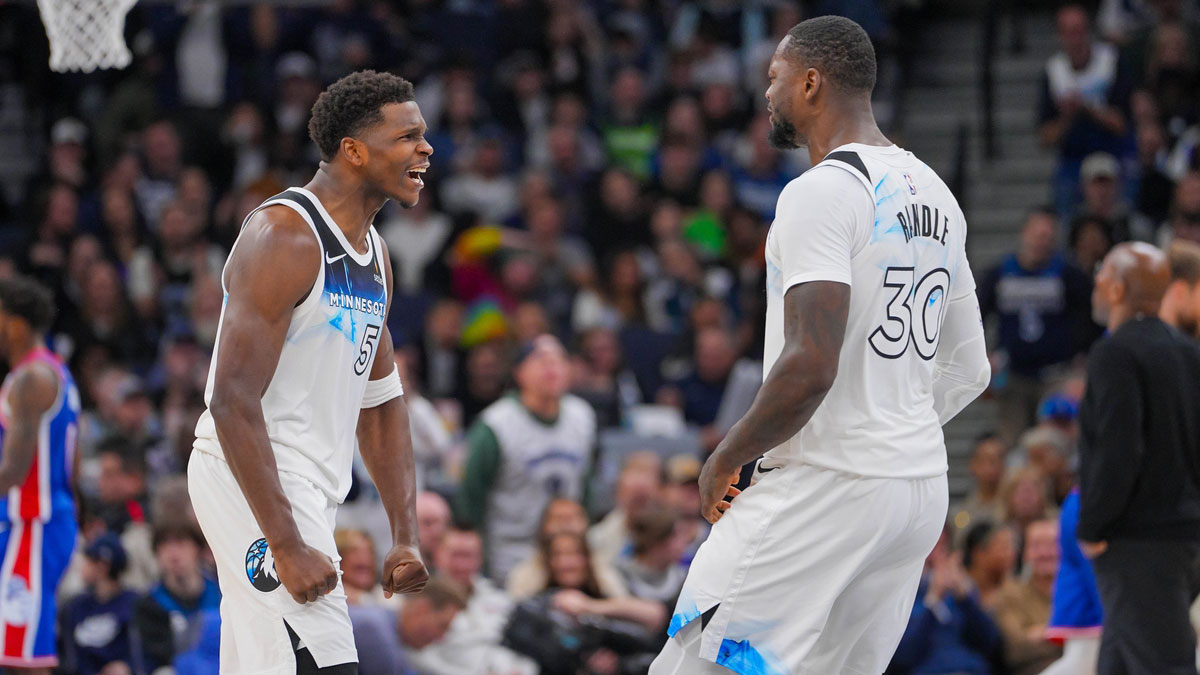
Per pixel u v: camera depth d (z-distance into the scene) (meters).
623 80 23.66
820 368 6.02
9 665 10.62
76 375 18.39
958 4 25.94
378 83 6.54
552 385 14.55
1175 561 9.02
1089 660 10.70
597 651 12.04
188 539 12.24
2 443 10.68
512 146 23.48
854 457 6.29
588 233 21.67
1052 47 25.41
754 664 6.36
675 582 12.92
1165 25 23.14
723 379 18.28
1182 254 9.97
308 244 6.35
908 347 6.46
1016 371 18.16
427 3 25.80
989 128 22.81
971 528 13.98
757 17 25.16
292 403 6.43
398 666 10.53
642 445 16.44
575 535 12.69
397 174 6.53
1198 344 10.00
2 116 25.52
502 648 12.06
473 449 14.35
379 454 7.20
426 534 12.84
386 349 7.15
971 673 12.80
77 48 10.59
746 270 20.69
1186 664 8.98
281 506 6.12
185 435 15.22
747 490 6.52
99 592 12.32
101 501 14.66
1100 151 21.52
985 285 18.47
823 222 6.16
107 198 21.47
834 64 6.53
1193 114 22.81
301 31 24.27
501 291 20.41
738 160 23.12
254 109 23.27
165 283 20.67
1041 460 15.26
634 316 19.89
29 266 18.78
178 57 23.94
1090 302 18.11
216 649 10.88
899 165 6.50
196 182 21.59
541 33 24.50
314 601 6.21
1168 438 8.98
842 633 6.62
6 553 10.67
